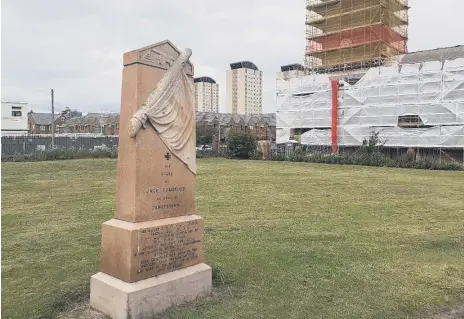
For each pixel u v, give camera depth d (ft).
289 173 77.82
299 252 25.80
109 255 17.16
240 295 18.66
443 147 104.78
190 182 19.20
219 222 35.06
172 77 18.34
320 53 138.72
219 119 200.95
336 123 123.65
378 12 125.39
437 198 48.55
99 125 240.12
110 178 69.00
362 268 22.71
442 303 18.12
